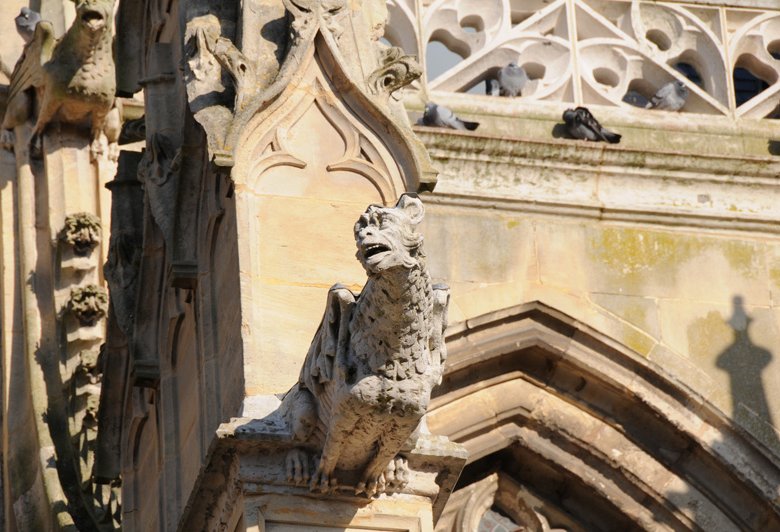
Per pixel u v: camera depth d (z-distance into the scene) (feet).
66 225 91.35
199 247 66.18
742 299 81.76
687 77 91.04
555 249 80.74
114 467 77.00
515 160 81.46
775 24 89.56
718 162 83.56
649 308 80.69
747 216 83.05
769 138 86.07
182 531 61.21
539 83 85.05
